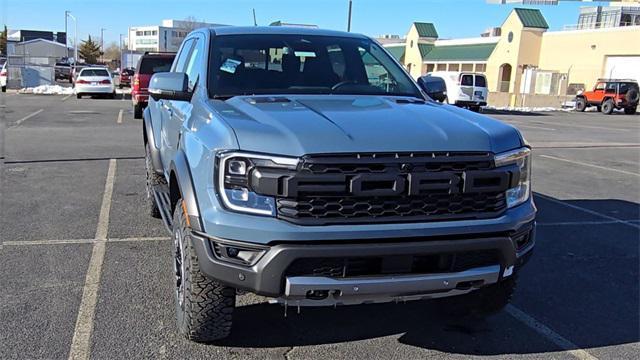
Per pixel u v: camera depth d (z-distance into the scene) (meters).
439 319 4.26
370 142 3.05
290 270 3.01
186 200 3.34
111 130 15.49
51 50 88.31
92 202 7.36
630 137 19.48
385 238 3.03
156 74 4.39
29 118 18.47
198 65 4.57
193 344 3.73
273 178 2.96
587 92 38.38
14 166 9.79
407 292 3.12
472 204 3.22
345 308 4.38
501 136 3.38
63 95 32.81
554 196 8.80
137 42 121.94
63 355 3.55
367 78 4.61
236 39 4.64
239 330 3.97
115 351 3.62
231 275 3.07
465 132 3.29
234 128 3.15
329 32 5.05
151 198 6.38
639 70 44.41
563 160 12.83
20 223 6.35
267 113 3.39
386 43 79.25
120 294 4.48
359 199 3.02
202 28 5.19
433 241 3.10
